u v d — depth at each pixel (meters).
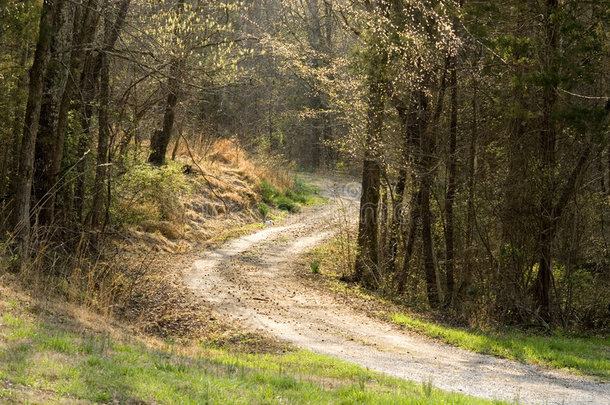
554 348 13.96
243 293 18.30
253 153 45.03
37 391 6.12
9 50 15.17
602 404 9.23
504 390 9.84
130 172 21.84
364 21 19.47
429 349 13.17
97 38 17.72
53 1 14.27
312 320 15.59
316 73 21.64
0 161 15.65
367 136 20.66
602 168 19.52
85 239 15.77
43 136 14.60
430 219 20.89
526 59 17.11
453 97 19.53
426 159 19.84
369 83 19.72
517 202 17.92
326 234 31.55
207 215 30.75
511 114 17.14
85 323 10.70
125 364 7.70
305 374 9.27
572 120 16.39
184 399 6.59
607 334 17.42
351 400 7.36
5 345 7.63
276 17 40.91
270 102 46.66
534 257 17.95
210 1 16.59
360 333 14.48
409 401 7.38
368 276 22.30
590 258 19.59
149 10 17.36
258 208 35.78
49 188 14.73
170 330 13.57
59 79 14.71
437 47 17.81
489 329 16.34
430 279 20.14
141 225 24.59
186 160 34.06
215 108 40.03
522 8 17.38
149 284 17.52
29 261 12.55
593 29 17.22
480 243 19.34
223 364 9.25
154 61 15.63
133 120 17.78
